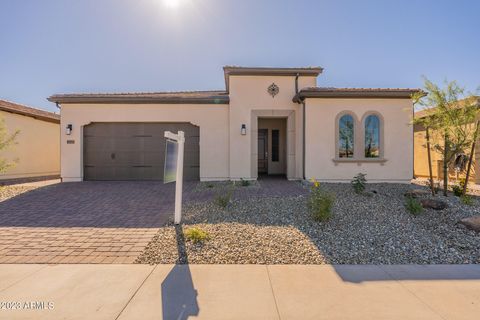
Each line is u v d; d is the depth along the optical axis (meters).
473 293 3.62
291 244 5.25
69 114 13.16
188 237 5.51
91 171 13.43
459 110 8.38
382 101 11.89
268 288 3.73
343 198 8.50
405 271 4.26
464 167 12.74
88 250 5.05
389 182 11.88
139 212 7.64
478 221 5.98
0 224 6.59
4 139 12.94
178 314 3.16
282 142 16.52
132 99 12.98
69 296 3.53
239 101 13.20
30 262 4.55
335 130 11.86
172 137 6.17
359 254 4.85
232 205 7.97
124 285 3.81
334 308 3.27
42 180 14.36
